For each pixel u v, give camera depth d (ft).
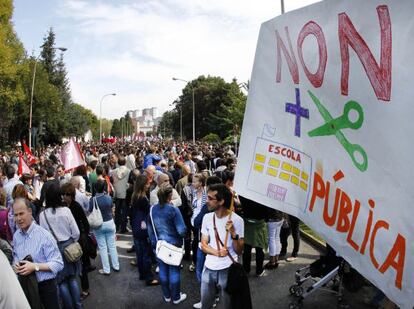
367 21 6.43
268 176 9.17
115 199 35.27
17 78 134.41
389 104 6.15
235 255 14.24
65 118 199.21
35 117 164.76
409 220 5.94
